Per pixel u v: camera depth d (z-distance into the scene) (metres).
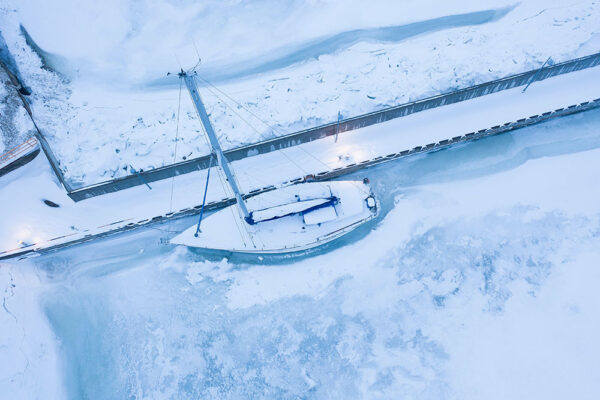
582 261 15.11
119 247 16.81
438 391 14.03
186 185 17.19
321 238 15.15
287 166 17.08
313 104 18.14
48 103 18.75
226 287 15.92
